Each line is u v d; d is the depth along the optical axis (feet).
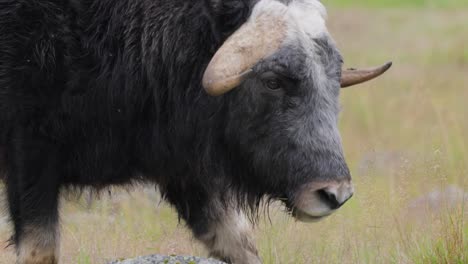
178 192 83.30
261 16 70.38
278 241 89.51
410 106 188.03
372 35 327.47
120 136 79.77
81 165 80.48
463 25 349.82
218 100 74.59
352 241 89.15
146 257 69.36
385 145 158.71
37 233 78.69
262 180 73.56
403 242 87.76
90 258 88.79
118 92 78.38
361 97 194.29
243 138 73.20
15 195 79.71
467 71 260.62
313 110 69.92
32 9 78.48
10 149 79.61
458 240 84.17
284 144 70.54
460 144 137.59
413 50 293.23
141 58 78.07
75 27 78.79
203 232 84.12
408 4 414.21
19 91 78.18
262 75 69.72
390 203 96.73
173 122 78.07
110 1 79.05
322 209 69.56
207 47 74.43
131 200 112.98
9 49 78.28
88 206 89.56
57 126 78.69
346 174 69.21
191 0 75.46
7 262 94.17
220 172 77.61
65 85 78.28
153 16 77.51
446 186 102.06
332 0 420.77
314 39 70.28
